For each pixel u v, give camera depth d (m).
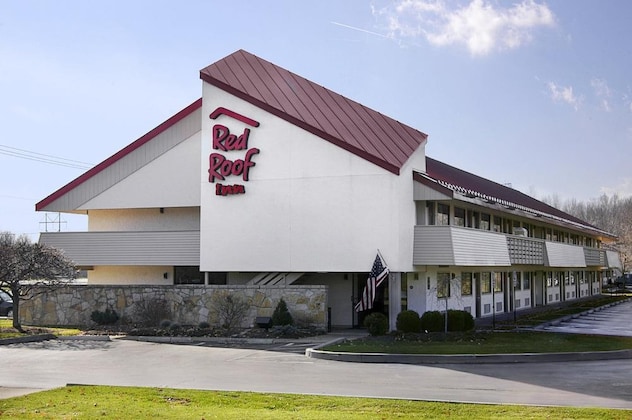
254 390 14.17
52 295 29.53
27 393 13.72
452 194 26.56
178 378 15.94
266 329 25.91
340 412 11.55
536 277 47.75
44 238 31.45
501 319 33.84
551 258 41.50
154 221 32.59
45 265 26.34
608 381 15.22
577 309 42.34
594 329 29.22
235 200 28.02
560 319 33.81
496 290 38.25
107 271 33.00
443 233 26.62
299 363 18.50
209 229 28.36
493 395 13.40
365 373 16.53
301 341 23.42
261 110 27.77
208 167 28.61
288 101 28.75
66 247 31.06
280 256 27.08
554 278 52.16
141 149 31.58
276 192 27.31
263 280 28.09
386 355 18.73
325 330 25.70
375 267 25.20
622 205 132.62
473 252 28.52
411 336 23.64
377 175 25.72
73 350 21.69
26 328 27.00
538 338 23.70
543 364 18.28
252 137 27.84
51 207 32.53
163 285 28.36
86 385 14.55
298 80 31.98
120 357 19.95
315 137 26.78
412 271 26.80
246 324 26.80
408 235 26.45
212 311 27.28
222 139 28.36
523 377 15.84
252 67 31.11
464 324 25.36
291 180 27.08
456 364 18.27
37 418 10.95
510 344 21.55
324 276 29.31
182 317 27.66
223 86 28.44
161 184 31.17
